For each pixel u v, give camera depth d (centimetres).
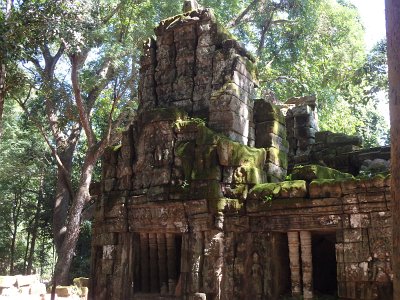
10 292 1213
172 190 1018
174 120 1072
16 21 1352
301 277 914
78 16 1555
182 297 973
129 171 1119
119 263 1094
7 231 3697
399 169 532
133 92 2228
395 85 552
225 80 1106
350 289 838
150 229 1061
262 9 2686
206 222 962
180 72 1196
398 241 521
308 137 1622
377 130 3016
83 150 3081
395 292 519
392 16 566
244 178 988
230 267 948
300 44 2791
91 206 2300
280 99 2678
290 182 938
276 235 955
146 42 1275
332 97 2481
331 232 927
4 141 3016
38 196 3344
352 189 863
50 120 2358
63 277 1981
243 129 1100
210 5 2466
